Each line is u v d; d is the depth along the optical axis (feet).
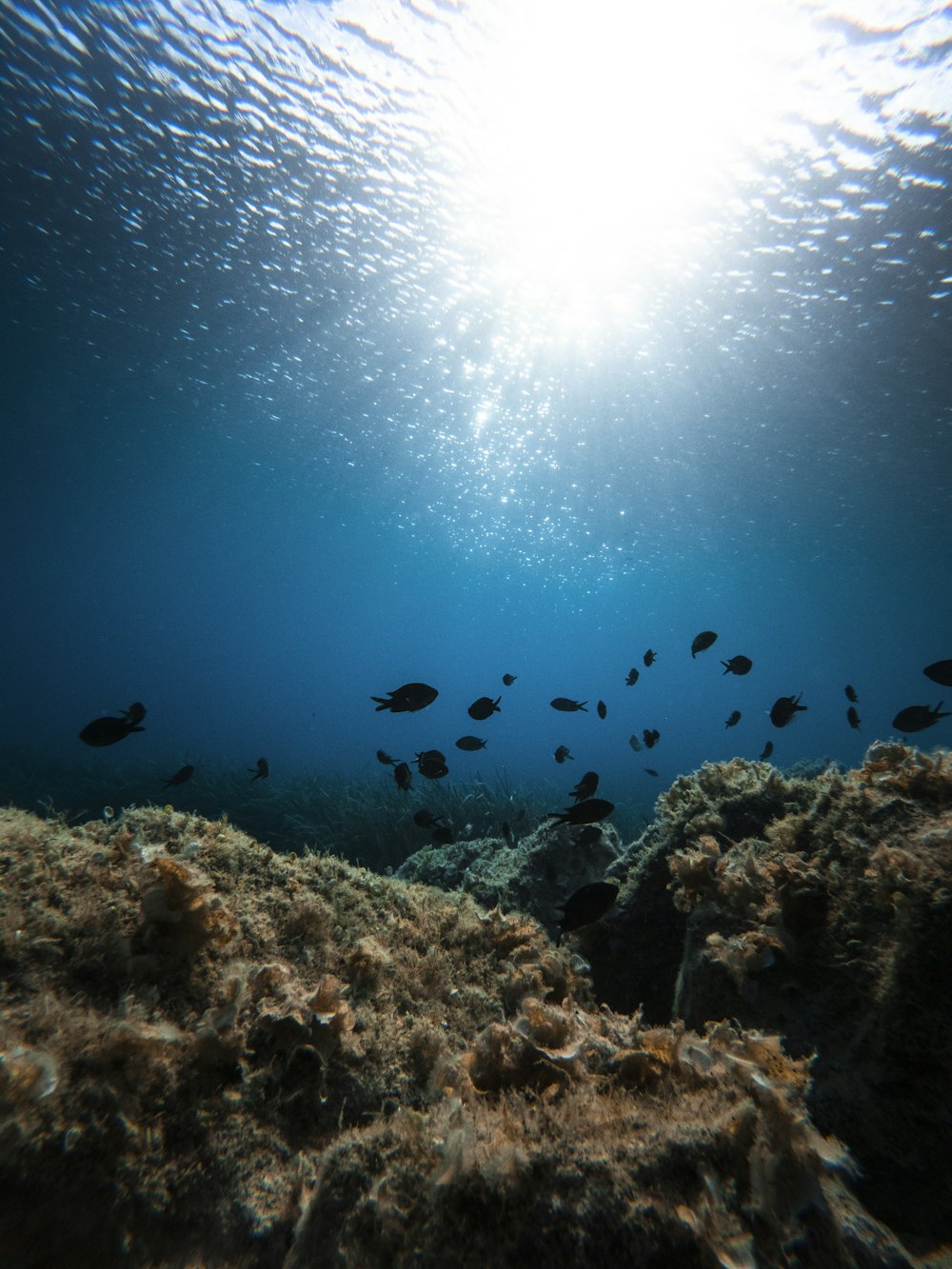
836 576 101.65
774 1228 4.25
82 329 51.34
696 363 43.98
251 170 31.04
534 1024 6.66
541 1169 4.50
